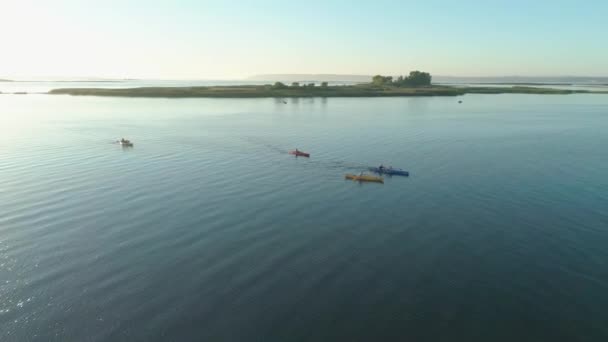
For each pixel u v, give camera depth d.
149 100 184.50
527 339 21.06
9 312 22.97
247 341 20.61
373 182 48.56
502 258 29.42
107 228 33.94
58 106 153.12
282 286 25.48
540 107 160.38
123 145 71.62
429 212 38.38
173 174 51.31
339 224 35.34
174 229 33.84
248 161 59.34
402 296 24.61
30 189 44.22
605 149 70.25
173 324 21.88
